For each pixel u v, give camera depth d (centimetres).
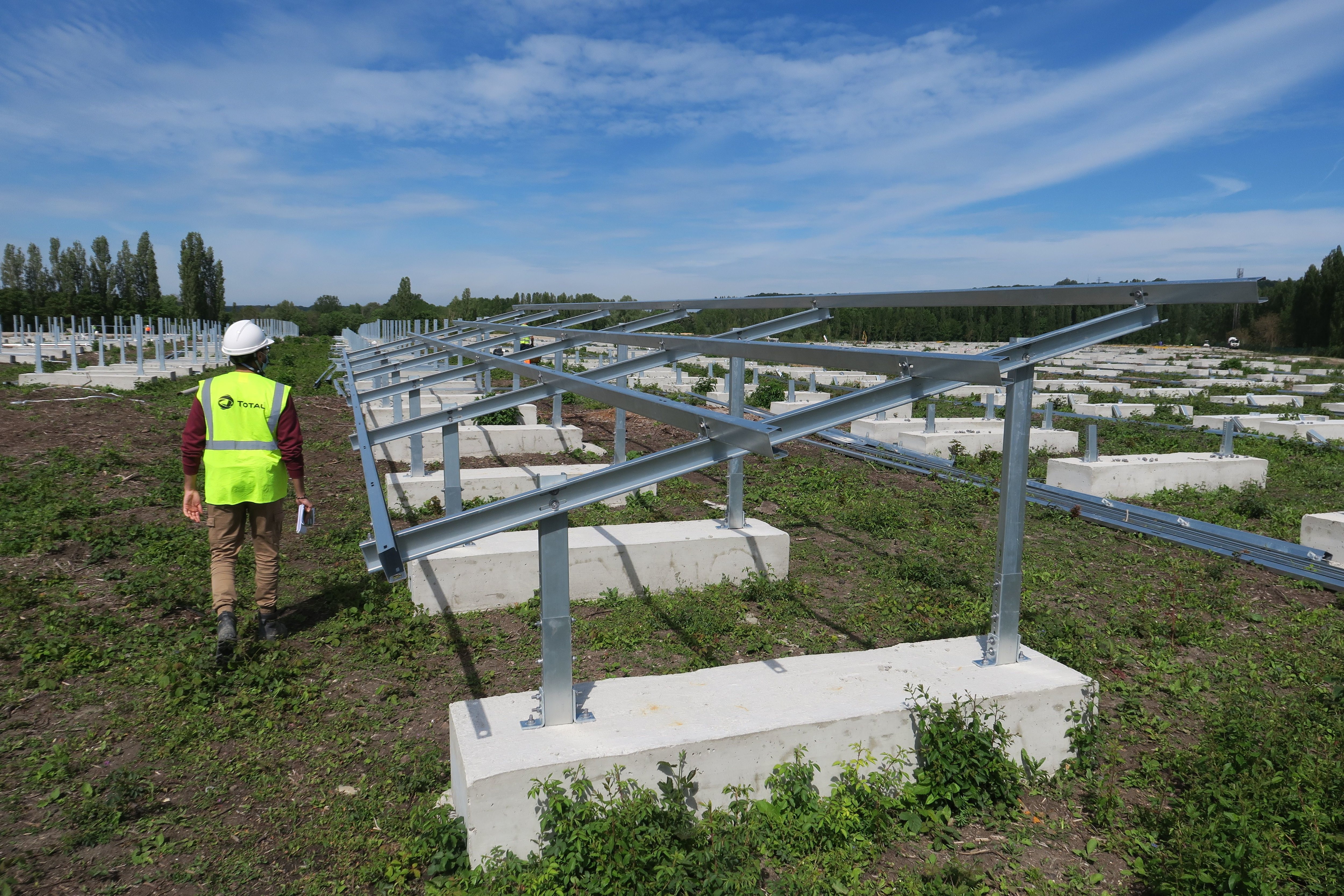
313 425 1273
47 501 750
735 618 556
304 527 507
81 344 2936
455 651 502
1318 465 1170
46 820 326
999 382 316
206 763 372
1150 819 335
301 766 374
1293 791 339
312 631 523
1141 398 2027
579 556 582
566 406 1617
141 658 469
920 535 781
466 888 287
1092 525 834
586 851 292
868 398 350
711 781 323
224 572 477
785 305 687
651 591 603
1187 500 962
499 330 1106
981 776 341
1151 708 441
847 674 385
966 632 523
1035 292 435
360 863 311
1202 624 557
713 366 2323
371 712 424
